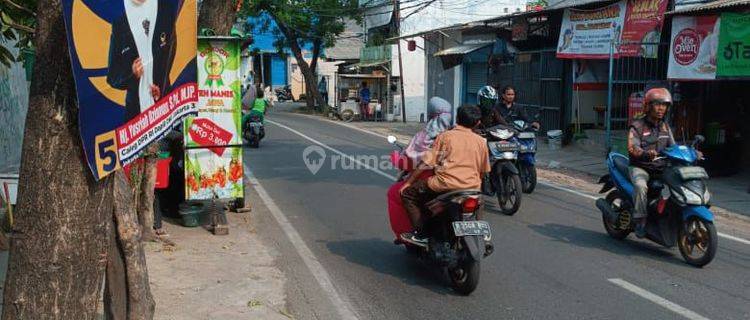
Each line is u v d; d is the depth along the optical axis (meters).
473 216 5.62
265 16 31.64
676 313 5.14
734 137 12.30
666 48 15.24
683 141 12.07
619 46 13.52
